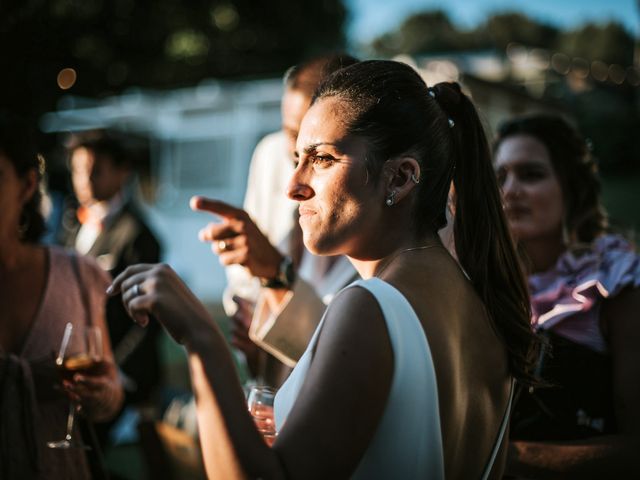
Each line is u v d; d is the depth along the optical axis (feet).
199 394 3.48
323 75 7.15
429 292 3.80
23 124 7.09
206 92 39.93
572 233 7.02
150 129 40.04
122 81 43.01
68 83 36.37
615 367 5.89
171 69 47.65
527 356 4.48
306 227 3.99
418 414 3.48
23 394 6.45
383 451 3.46
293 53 54.85
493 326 4.35
